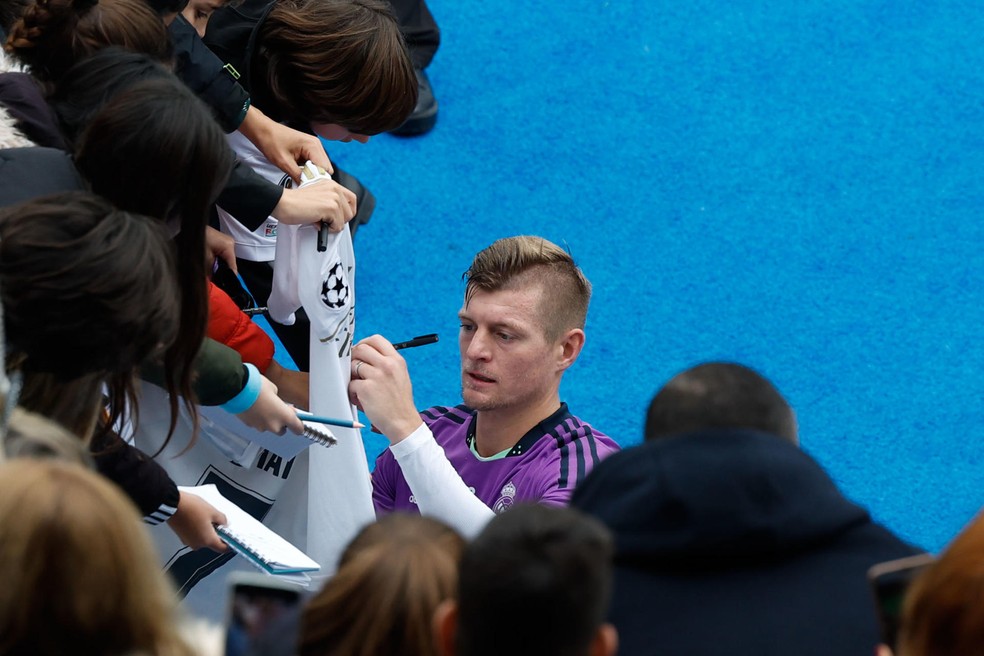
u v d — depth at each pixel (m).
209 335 8.64
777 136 16.48
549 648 4.12
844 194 15.79
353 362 9.02
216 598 8.63
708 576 5.21
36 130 7.69
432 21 16.52
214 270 11.13
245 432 8.46
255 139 10.03
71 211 5.94
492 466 9.27
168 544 8.38
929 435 13.34
